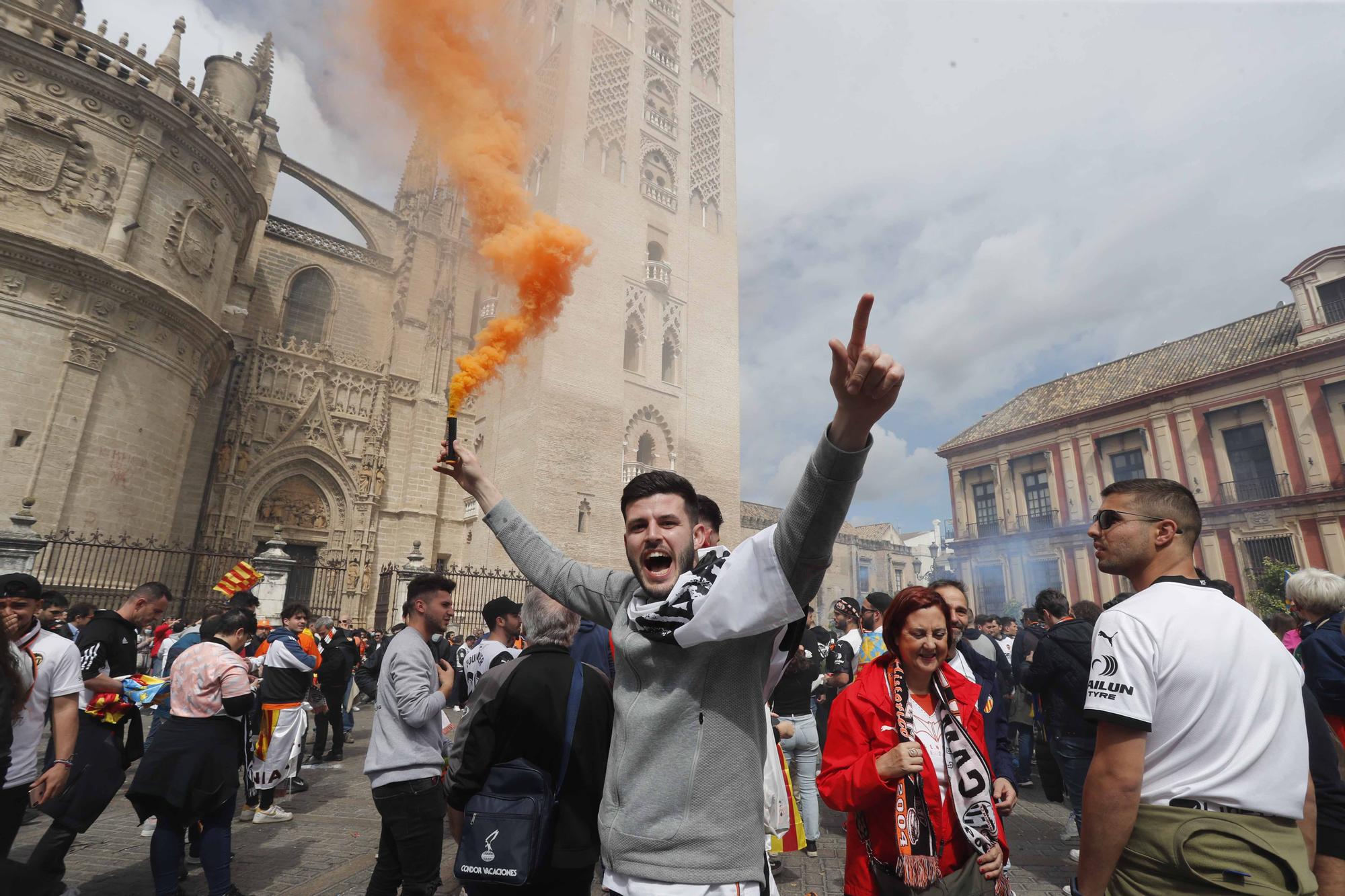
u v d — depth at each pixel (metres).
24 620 3.79
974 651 4.30
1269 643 1.91
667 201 31.70
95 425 16.72
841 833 6.69
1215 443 27.06
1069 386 34.44
